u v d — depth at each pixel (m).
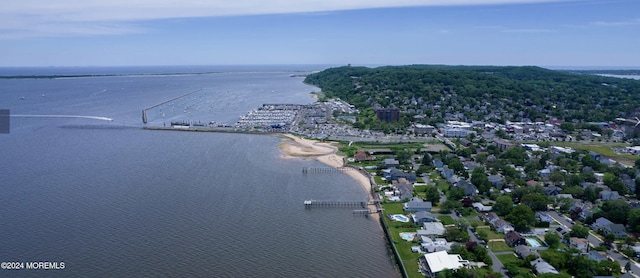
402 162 189.25
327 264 100.88
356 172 177.88
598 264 95.00
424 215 124.69
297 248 108.06
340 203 139.25
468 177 167.50
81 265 96.88
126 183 154.88
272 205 137.00
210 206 133.75
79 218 122.12
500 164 181.25
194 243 108.31
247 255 103.19
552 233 112.25
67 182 155.12
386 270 99.62
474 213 132.00
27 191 144.75
